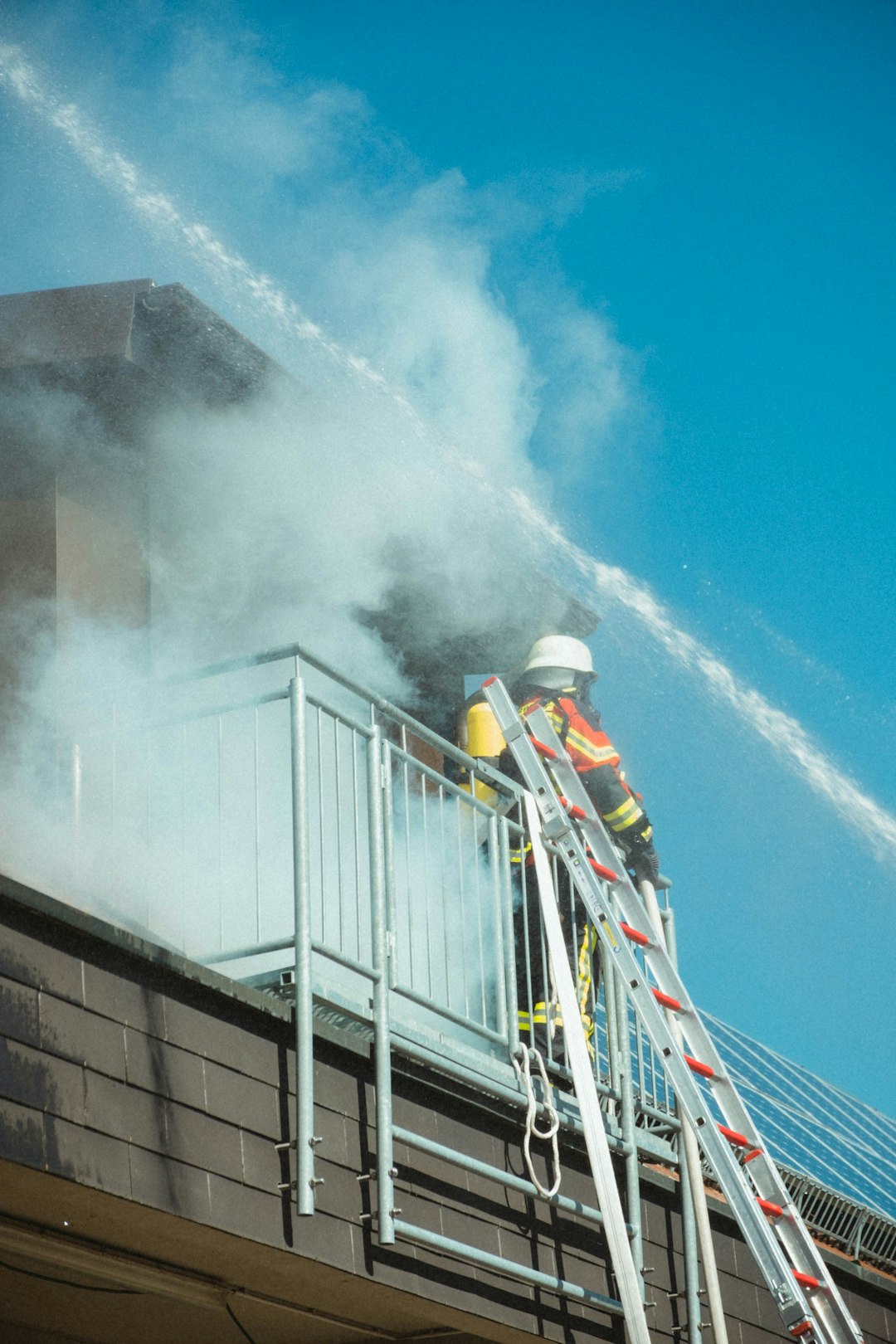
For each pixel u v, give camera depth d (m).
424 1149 9.27
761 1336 12.34
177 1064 8.09
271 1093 8.58
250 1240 8.17
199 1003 8.35
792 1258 9.99
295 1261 8.53
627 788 11.55
